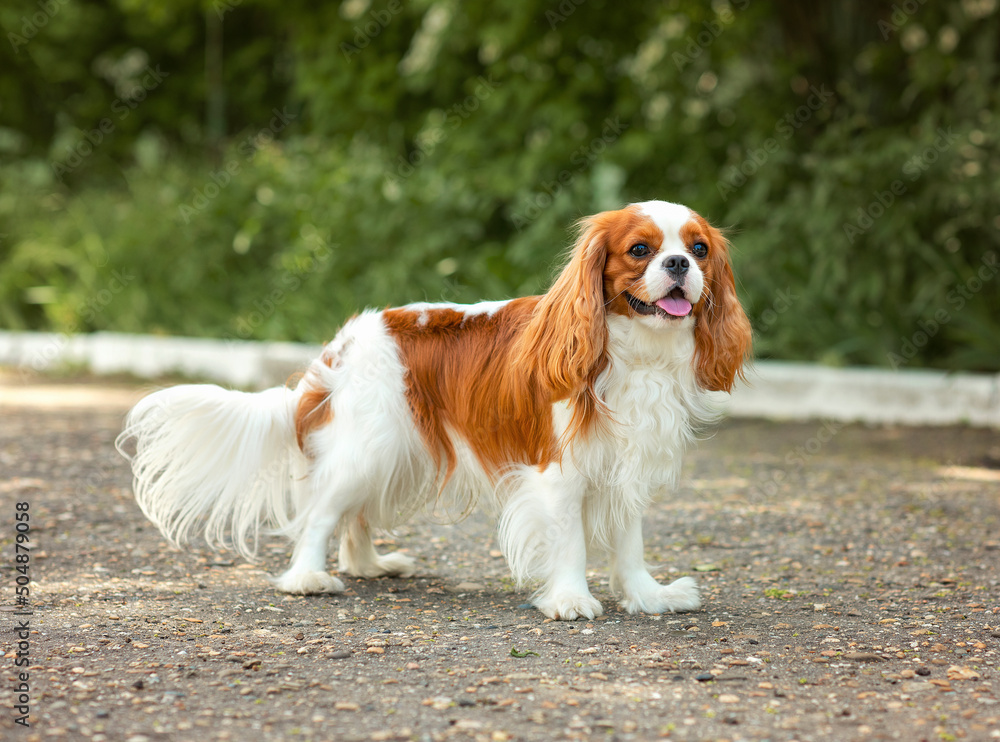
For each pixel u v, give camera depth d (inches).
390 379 175.2
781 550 209.2
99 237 542.3
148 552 199.9
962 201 371.2
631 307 157.6
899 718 120.3
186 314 510.6
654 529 227.3
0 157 659.4
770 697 127.1
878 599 174.1
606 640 150.9
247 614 162.1
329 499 177.3
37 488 251.1
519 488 167.5
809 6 439.2
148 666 135.2
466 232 449.4
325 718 118.7
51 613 159.2
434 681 131.6
